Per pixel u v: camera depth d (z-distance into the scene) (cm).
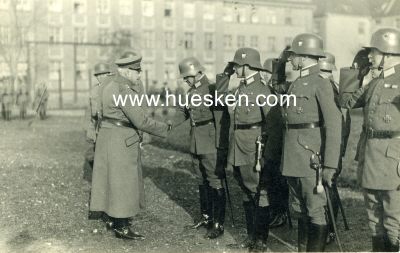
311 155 424
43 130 1889
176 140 1404
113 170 541
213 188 564
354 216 625
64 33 4331
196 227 590
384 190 419
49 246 517
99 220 617
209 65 4772
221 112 559
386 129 416
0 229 573
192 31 4725
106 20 4453
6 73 3828
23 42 4000
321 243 428
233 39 4809
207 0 4741
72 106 3803
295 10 4925
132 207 543
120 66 551
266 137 489
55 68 4291
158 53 4634
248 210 514
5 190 771
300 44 438
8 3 3881
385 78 425
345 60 4866
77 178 881
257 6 4778
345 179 817
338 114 414
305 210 444
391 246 425
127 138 547
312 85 427
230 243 534
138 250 511
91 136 665
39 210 656
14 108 3050
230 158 512
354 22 4838
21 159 1114
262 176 489
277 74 540
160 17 4616
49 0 4212
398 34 425
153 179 873
